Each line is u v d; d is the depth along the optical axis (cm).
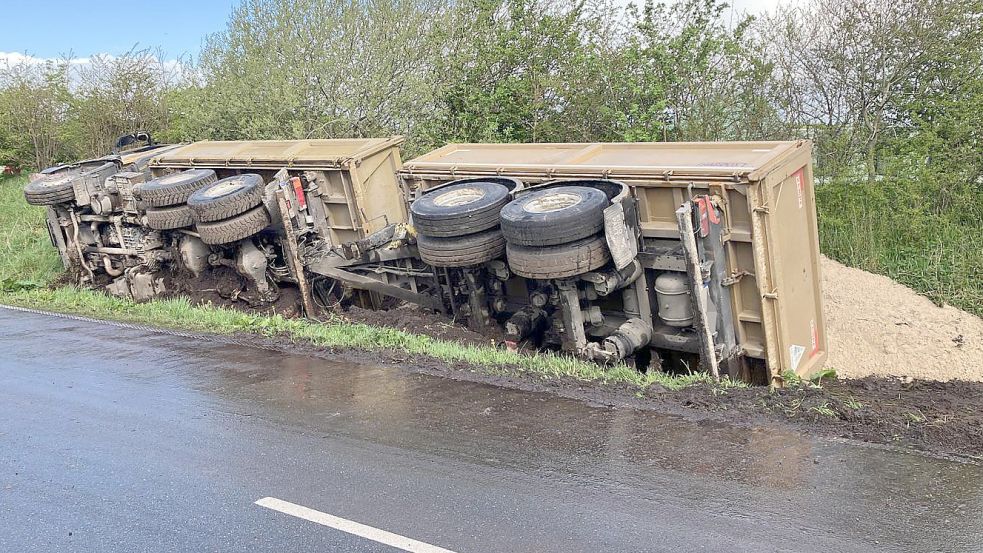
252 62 1758
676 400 711
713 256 780
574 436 641
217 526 538
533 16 1662
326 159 1144
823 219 1285
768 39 1459
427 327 1024
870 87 1397
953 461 556
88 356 980
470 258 902
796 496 520
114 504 582
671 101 1512
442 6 1755
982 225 1242
